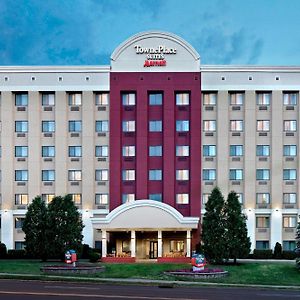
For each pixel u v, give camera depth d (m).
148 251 55.62
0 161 59.34
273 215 57.78
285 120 58.84
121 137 58.72
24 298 24.39
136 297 25.19
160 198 58.06
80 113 59.34
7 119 59.34
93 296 25.31
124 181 58.41
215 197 47.31
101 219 51.56
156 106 59.03
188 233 51.41
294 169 58.47
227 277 37.88
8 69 59.41
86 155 58.78
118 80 58.72
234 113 59.06
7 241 58.25
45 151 59.41
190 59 58.72
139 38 58.94
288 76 58.66
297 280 37.50
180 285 32.75
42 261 48.97
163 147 58.16
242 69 58.69
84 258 53.72
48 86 59.22
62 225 47.91
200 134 58.47
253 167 58.41
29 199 58.81
